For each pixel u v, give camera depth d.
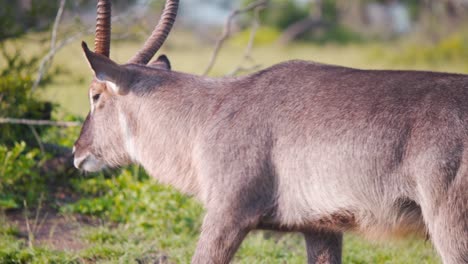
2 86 25.42
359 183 14.69
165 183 17.12
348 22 108.75
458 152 13.86
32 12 29.22
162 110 16.83
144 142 17.14
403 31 111.00
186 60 70.00
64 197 24.08
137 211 22.70
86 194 24.47
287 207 15.36
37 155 25.22
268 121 15.51
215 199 15.51
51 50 27.05
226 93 16.34
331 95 15.30
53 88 40.97
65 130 27.11
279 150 15.35
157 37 18.33
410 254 20.45
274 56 80.25
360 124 14.73
